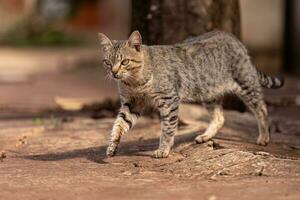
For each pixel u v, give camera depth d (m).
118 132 7.87
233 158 7.28
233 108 11.23
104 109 12.74
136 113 8.08
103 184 6.60
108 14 39.03
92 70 23.08
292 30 21.64
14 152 8.35
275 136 9.38
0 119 11.41
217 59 8.47
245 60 8.74
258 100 8.80
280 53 22.80
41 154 8.20
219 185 6.46
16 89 17.05
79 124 10.42
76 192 6.30
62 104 13.32
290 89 16.27
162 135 7.92
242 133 9.36
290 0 21.80
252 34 23.14
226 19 11.03
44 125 10.45
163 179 6.82
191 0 10.83
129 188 6.42
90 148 8.48
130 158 7.84
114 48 7.74
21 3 36.72
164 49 8.07
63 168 7.35
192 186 6.46
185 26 10.88
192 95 8.27
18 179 6.82
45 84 18.42
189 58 8.20
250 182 6.54
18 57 27.41
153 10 10.94
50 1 38.03
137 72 7.72
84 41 35.28
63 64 24.98
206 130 8.84
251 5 23.05
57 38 34.34
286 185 6.37
